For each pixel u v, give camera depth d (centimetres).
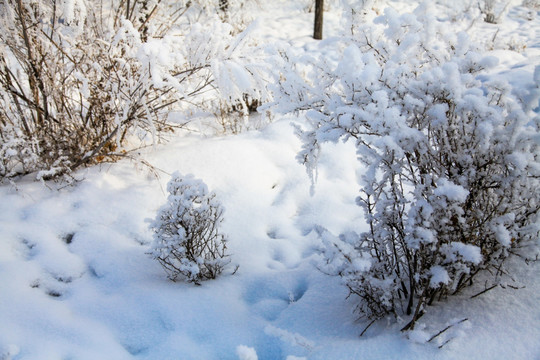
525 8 1388
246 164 468
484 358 207
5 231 360
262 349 263
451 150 248
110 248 359
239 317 291
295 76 281
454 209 233
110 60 401
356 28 316
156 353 261
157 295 304
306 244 381
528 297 240
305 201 439
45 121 443
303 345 245
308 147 299
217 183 444
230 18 1019
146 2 474
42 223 377
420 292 248
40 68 431
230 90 349
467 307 243
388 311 258
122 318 288
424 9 276
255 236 389
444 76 230
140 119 432
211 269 331
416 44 271
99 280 330
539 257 261
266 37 1162
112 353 258
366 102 248
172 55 329
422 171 250
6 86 419
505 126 249
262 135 528
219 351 262
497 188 247
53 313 286
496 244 250
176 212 311
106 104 423
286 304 308
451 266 233
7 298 291
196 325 281
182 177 334
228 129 582
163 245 311
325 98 278
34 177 440
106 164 459
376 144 220
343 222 405
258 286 329
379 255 265
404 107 242
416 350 219
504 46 943
